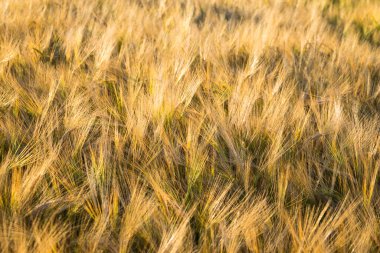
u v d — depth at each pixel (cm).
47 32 364
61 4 478
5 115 233
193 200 192
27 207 173
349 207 182
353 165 224
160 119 240
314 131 256
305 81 335
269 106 258
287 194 203
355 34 530
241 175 210
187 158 210
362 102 311
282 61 369
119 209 184
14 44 317
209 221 175
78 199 181
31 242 152
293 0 714
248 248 167
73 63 323
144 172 196
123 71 312
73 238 169
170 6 552
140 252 168
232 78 304
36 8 437
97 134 239
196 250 163
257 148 238
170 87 266
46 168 189
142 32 405
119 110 258
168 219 173
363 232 170
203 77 299
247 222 170
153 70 288
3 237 149
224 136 229
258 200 185
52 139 219
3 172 182
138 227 167
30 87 268
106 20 460
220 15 539
